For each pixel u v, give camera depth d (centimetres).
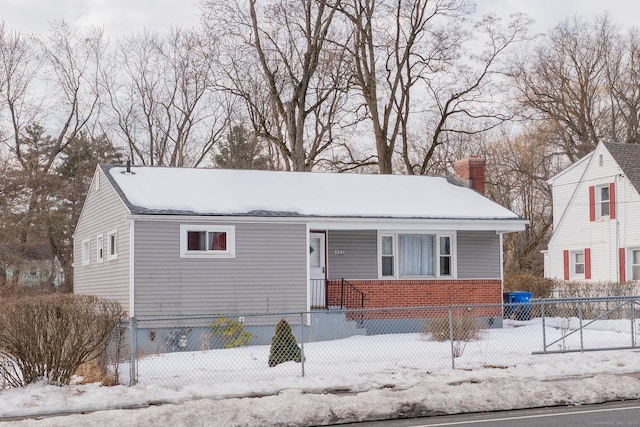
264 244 2288
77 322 1504
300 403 1230
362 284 2522
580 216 3931
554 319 2858
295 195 2536
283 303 2289
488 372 1605
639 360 1758
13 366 1489
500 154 5503
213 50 4153
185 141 5053
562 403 1316
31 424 1114
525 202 5644
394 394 1309
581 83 5119
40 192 4512
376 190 2745
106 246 2458
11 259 4247
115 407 1334
